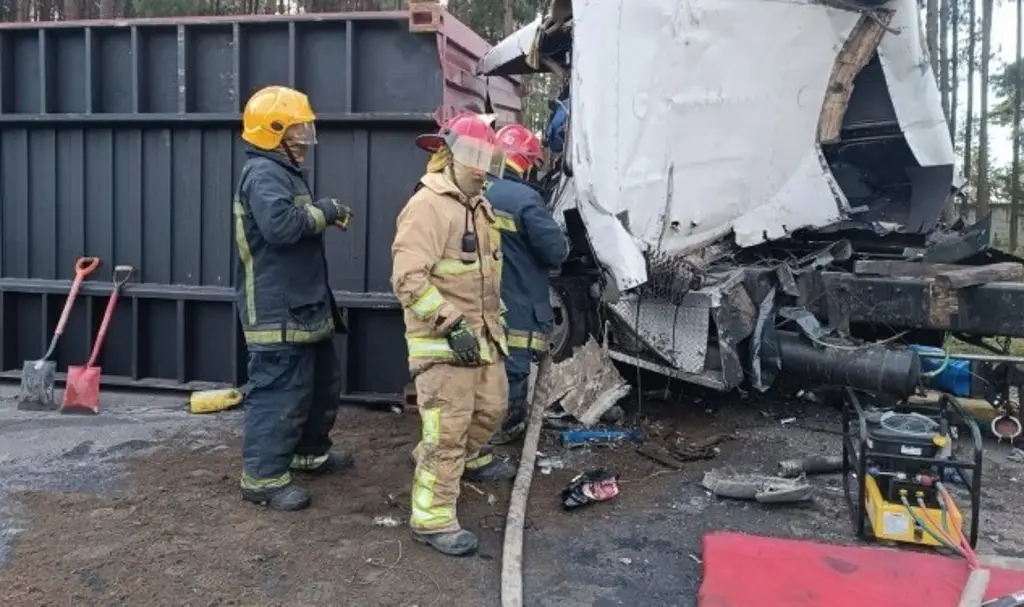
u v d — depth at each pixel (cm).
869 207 646
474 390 384
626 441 537
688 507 439
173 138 633
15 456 505
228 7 1986
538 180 633
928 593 322
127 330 660
